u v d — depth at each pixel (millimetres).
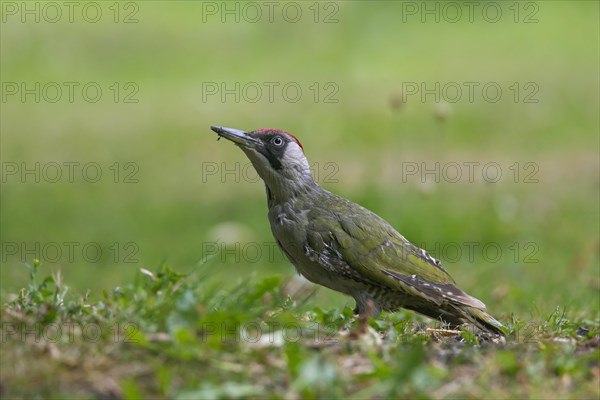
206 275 9430
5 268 13383
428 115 22031
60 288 7574
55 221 15539
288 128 21297
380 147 19953
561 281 11805
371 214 8852
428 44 27969
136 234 15008
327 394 5402
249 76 25266
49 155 19516
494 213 14945
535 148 20125
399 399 5445
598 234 14508
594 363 6227
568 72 25438
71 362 5695
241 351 5980
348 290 8688
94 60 25797
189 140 20656
